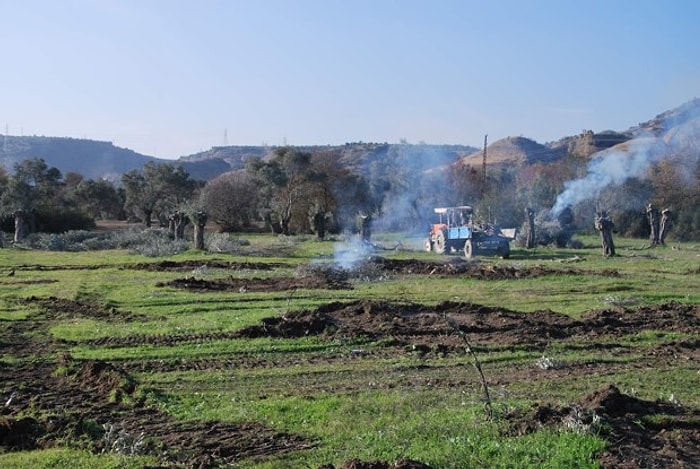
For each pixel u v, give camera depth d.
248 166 67.56
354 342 14.93
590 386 11.45
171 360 13.61
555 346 14.56
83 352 14.29
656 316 17.64
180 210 46.75
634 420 8.82
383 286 24.73
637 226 57.09
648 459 7.59
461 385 11.51
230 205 66.94
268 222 67.19
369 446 8.39
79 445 8.68
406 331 15.82
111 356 13.91
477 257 37.38
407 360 13.41
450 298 21.56
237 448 8.60
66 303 20.62
